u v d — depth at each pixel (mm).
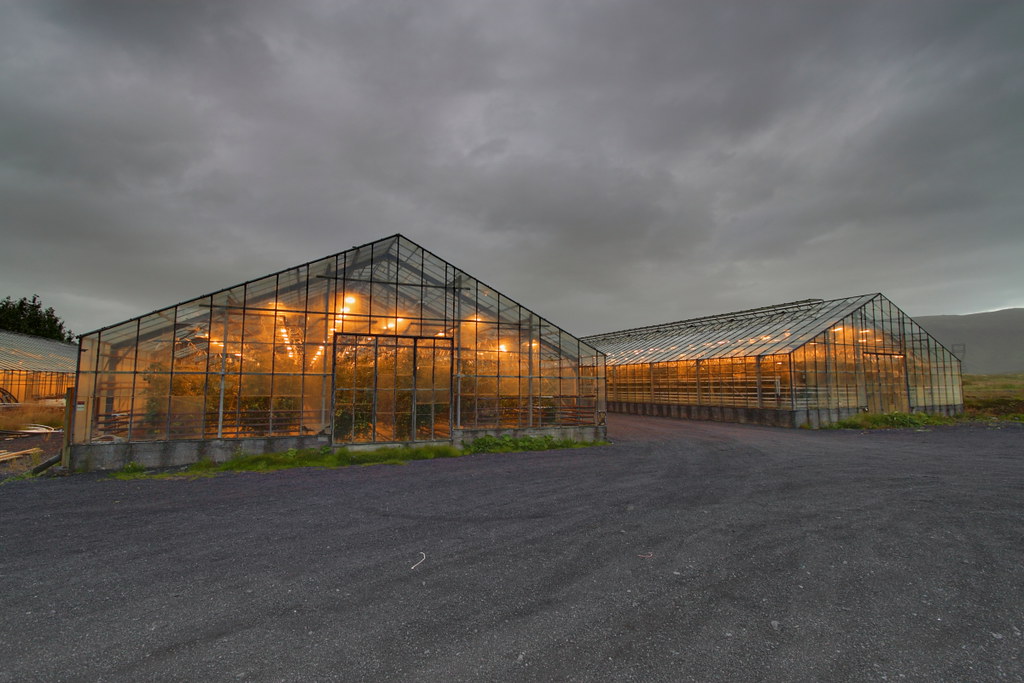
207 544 7703
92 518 9188
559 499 10578
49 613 5375
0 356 33344
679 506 9898
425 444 17922
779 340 30266
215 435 16078
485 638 4812
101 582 6246
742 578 6312
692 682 4043
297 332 17250
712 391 33281
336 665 4328
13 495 11125
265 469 14438
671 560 6945
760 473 13414
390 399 18062
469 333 19328
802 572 6496
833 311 31469
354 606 5551
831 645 4664
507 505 10086
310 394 17172
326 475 13422
